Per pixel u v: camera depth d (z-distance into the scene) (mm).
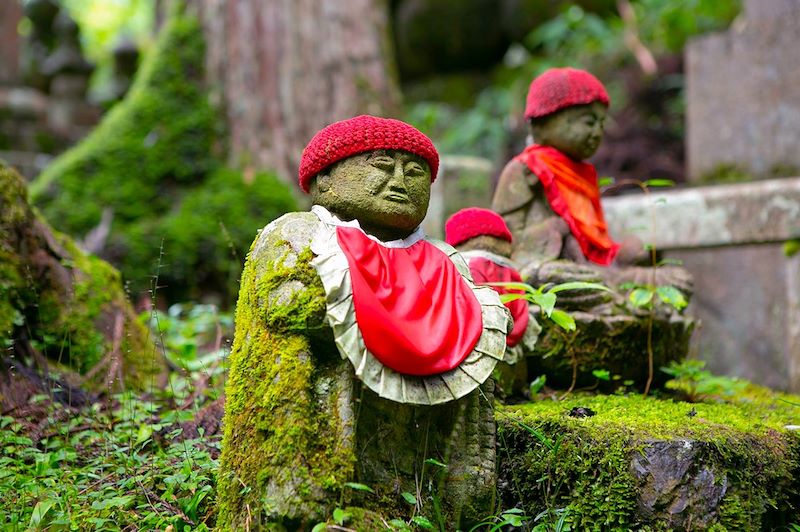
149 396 4152
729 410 3686
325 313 2732
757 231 5820
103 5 18266
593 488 3055
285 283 2787
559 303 3994
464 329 2857
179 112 7598
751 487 3059
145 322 5137
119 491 3127
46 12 12883
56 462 3424
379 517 2697
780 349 6664
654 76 10180
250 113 7609
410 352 2725
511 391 3834
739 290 6965
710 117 7133
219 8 7723
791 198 5738
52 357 4266
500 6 11977
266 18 7664
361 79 7730
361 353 2684
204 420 3746
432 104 11734
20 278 4184
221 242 7082
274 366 2758
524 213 4434
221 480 2861
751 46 6918
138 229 7047
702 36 7203
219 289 7086
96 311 4469
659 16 10836
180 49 7730
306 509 2615
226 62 7691
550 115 4434
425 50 12375
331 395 2787
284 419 2697
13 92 11414
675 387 4355
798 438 3322
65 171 7344
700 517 2932
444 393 2764
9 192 4285
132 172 7398
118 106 8055
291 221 2922
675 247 6047
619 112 10047
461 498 2898
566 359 3971
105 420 3748
